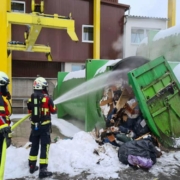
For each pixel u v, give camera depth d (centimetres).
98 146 515
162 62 559
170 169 429
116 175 402
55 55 1692
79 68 1761
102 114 608
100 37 1781
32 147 417
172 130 543
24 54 1623
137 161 429
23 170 423
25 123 942
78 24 1741
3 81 363
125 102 579
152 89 537
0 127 336
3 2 841
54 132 781
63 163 448
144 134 538
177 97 561
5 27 852
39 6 930
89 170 425
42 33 1659
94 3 1734
